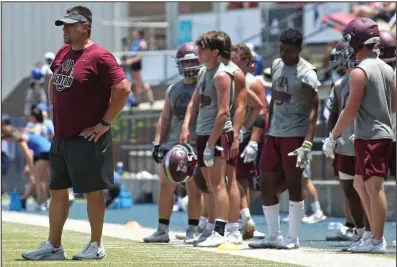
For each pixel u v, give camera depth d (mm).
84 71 17719
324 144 20109
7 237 24422
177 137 24219
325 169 35656
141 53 51344
